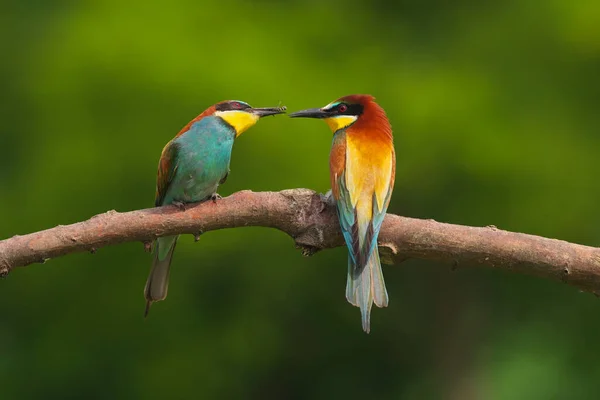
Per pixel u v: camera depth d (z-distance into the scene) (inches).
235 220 277.4
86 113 553.9
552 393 645.9
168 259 331.0
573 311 652.1
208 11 581.3
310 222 285.3
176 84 543.5
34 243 257.9
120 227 265.6
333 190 302.5
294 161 543.8
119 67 549.3
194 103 543.5
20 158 605.3
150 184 547.8
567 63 647.1
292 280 628.4
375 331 674.2
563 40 645.3
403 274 685.9
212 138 329.7
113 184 550.3
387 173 304.5
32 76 589.9
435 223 276.5
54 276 589.0
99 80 551.5
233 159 547.5
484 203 597.9
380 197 298.4
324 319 665.0
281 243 576.7
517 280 667.4
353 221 292.2
